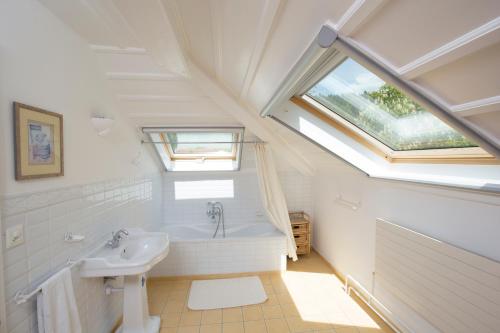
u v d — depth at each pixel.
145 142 2.94
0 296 1.05
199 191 3.81
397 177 1.91
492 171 1.39
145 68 2.09
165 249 1.91
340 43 0.95
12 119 1.14
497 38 0.63
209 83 2.33
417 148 1.93
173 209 3.78
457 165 1.60
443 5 0.62
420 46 0.79
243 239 3.02
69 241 1.52
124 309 1.93
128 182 2.49
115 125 2.25
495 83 0.80
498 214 1.28
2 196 1.08
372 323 2.17
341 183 2.92
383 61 0.95
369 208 2.38
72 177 1.58
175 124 2.84
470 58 0.76
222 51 1.67
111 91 2.21
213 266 3.00
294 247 3.20
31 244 1.24
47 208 1.35
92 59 1.87
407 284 1.83
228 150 3.70
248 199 3.89
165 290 2.73
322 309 2.38
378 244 2.17
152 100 2.45
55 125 1.41
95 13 1.43
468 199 1.42
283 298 2.57
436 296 1.58
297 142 2.88
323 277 2.99
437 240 1.59
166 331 2.10
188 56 2.05
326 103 2.17
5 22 1.11
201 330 2.11
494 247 1.30
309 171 3.68
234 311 2.36
